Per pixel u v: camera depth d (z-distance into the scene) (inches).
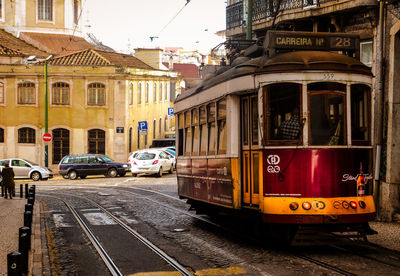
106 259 417.4
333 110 412.2
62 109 1776.6
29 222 469.7
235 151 452.1
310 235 406.3
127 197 917.2
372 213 409.7
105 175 1475.1
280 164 407.5
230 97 454.0
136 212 713.0
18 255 274.4
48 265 398.3
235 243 469.7
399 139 565.3
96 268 390.6
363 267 362.3
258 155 423.5
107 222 623.5
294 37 437.1
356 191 410.0
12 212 714.8
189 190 599.2
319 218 394.3
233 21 1003.9
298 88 410.0
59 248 469.1
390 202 566.3
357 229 409.1
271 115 413.1
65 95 1779.0
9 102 1771.7
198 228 565.9
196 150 566.6
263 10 834.2
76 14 2426.2
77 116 1777.8
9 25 2267.5
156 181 1269.7
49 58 1700.3
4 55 1798.7
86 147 1782.7
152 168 1391.5
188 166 602.5
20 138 1777.8
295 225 407.5
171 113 2028.8
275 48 433.4
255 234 470.3
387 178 569.0
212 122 508.7
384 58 579.2
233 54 632.4
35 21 2303.2
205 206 597.6
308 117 407.2
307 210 395.9
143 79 1964.8
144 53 2406.5
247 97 443.2
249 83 427.5
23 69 1766.7
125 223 613.6
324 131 408.8
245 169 447.8
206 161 527.2
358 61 434.6
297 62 413.7
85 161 1473.9
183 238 506.0
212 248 450.6
